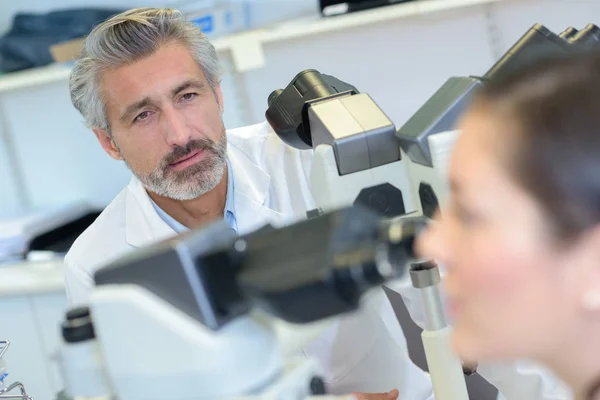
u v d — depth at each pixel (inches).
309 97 49.1
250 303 28.9
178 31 62.1
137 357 29.4
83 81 63.9
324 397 33.2
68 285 68.8
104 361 30.6
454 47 107.3
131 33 60.5
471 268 24.4
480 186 24.1
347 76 109.0
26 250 105.8
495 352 25.1
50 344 99.0
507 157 23.7
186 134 61.6
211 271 29.1
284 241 28.3
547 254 23.3
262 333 30.5
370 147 38.9
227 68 108.2
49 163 119.2
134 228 68.0
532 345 24.6
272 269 27.2
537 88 24.2
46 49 106.3
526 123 23.6
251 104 110.3
